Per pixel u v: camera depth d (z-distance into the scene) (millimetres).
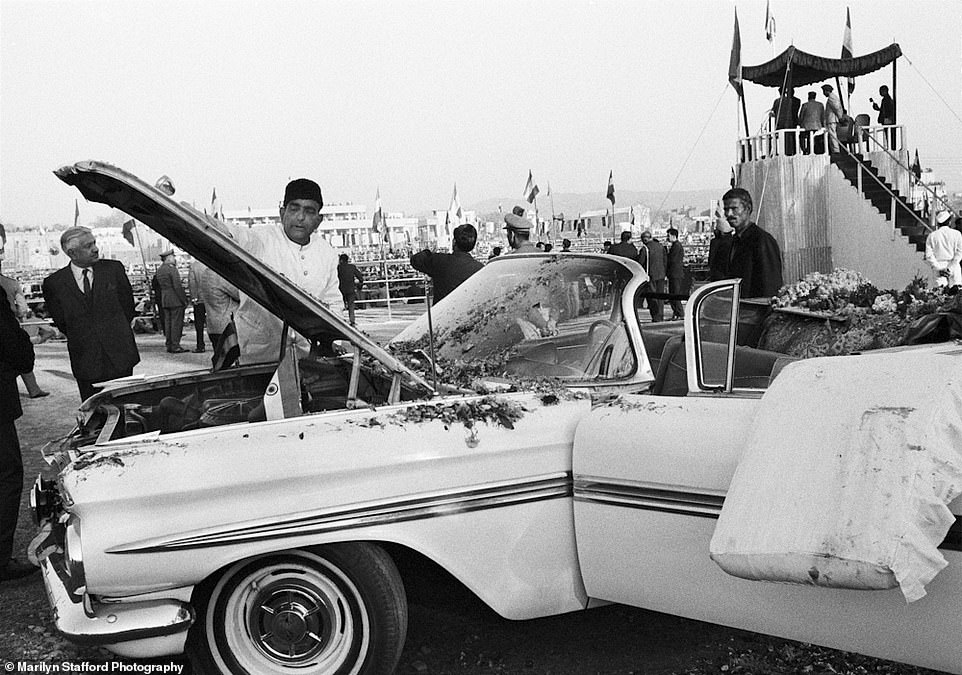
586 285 4059
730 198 6961
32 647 3830
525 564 3248
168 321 16375
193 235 3277
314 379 4285
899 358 2777
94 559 2885
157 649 2986
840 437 2604
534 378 3734
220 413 4027
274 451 3018
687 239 27547
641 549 3125
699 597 3021
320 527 3016
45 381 13289
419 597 3930
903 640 2658
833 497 2512
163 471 2951
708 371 3826
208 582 3113
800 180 18078
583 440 3240
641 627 3834
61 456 3416
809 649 3572
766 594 2873
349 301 18453
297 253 4797
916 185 18906
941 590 2559
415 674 3447
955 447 2504
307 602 3158
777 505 2596
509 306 4184
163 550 2912
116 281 6707
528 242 7328
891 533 2379
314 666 3166
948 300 4086
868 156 19078
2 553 4684
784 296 4840
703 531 2975
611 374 3785
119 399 4328
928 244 13930
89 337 6590
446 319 4336
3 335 4617
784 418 2758
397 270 27844
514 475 3219
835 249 18141
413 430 3137
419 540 3105
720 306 3807
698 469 2969
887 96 19531
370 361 4055
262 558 3105
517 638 3758
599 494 3205
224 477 2959
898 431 2512
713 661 3496
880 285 17469
